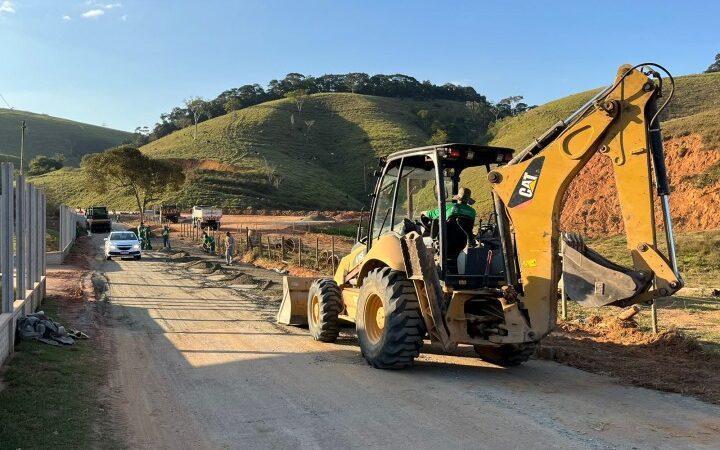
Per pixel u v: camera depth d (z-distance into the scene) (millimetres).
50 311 13156
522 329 7453
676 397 6961
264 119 153625
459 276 7973
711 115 47031
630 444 5375
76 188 112938
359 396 7043
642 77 6668
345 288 10414
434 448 5328
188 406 6727
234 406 6715
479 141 137875
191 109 183750
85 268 25391
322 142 147875
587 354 9430
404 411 6438
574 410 6426
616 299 6680
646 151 6605
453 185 8906
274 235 44125
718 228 35500
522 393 7141
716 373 8109
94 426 5984
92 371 8250
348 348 9961
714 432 5699
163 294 17281
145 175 69688
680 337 9922
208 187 103000
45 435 5617
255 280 20000
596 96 7066
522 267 7496
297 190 108500
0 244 8828
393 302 8102
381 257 8555
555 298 7371
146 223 71938
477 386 7488
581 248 7215
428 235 8641
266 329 11781
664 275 6465
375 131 150625
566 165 7180
